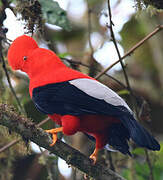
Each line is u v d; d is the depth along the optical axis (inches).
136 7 358.0
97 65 476.7
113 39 369.7
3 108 295.6
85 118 306.5
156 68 616.7
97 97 298.4
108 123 311.3
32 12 373.7
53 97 308.7
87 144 462.0
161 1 348.5
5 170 479.8
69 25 382.0
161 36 568.1
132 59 624.4
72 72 318.3
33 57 326.0
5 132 311.9
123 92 422.3
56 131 308.0
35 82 319.3
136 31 556.7
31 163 518.3
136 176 443.5
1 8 391.9
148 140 283.4
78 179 435.5
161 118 591.8
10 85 392.5
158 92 600.1
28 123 297.6
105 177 312.2
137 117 403.9
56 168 433.1
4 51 437.1
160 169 456.8
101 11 403.5
